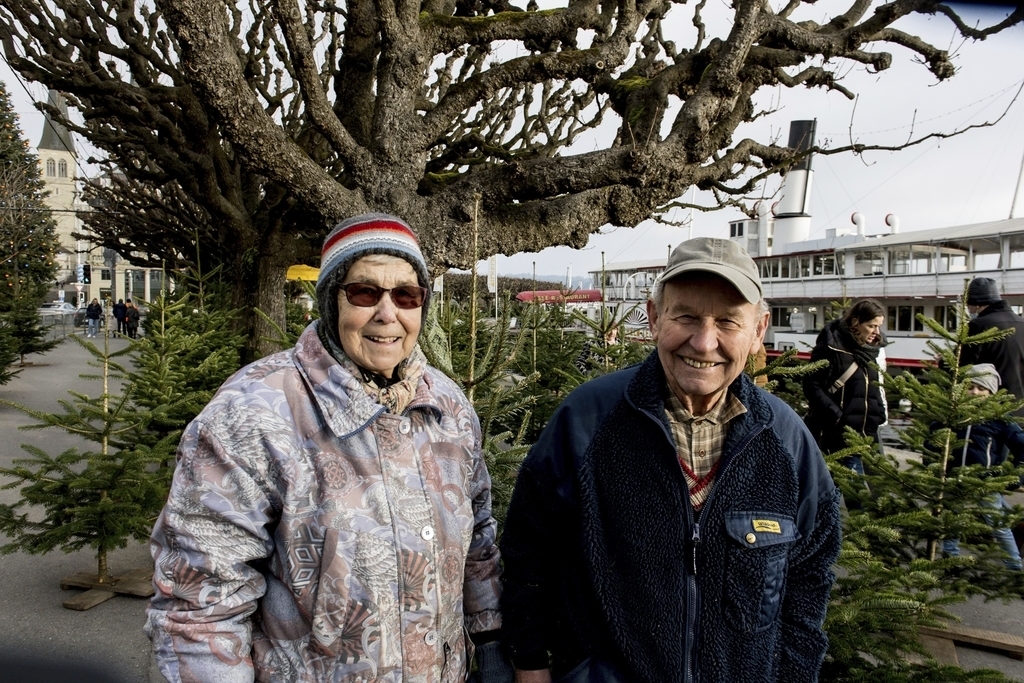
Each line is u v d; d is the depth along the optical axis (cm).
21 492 431
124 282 4581
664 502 173
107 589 447
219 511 145
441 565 164
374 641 150
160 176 1200
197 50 525
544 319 758
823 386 529
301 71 587
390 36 617
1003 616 443
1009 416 378
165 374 540
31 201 1734
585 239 729
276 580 154
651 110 736
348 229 169
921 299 1886
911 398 419
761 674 171
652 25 932
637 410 177
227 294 1178
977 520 367
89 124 1162
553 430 193
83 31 916
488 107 1006
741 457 174
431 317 351
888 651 303
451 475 175
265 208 1076
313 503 152
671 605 171
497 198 655
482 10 863
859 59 756
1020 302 1661
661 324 175
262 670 152
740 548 170
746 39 659
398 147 636
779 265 2344
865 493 400
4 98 2112
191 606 143
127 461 433
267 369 163
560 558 197
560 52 660
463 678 175
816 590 183
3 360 1220
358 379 165
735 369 171
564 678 181
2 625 400
